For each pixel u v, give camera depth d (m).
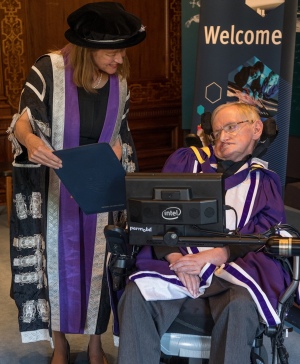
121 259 2.60
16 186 3.13
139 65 6.88
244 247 2.69
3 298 4.33
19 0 6.24
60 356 3.32
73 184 2.58
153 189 2.37
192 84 5.50
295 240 2.33
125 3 6.66
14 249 3.19
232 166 2.87
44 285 3.22
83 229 3.13
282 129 4.38
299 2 6.22
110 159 2.53
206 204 2.33
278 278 2.60
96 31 2.81
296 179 6.67
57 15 6.44
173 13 6.91
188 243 2.38
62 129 3.04
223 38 4.34
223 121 2.88
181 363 3.12
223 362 2.44
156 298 2.58
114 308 2.81
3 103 6.36
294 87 6.44
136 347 2.55
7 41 6.26
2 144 6.42
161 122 7.14
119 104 3.11
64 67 3.01
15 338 3.77
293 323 3.84
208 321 2.56
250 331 2.48
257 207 2.80
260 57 4.32
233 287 2.56
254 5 4.27
